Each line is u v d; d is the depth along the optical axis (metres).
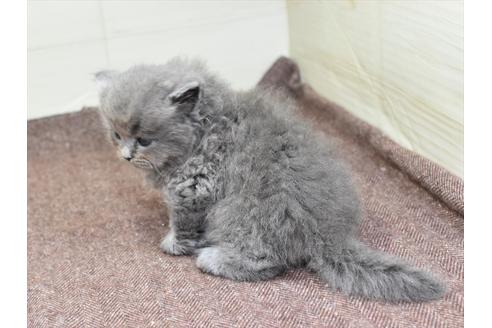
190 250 0.44
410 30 0.47
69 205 0.53
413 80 0.48
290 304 0.38
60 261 0.45
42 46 0.59
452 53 0.43
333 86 0.60
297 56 0.65
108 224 0.49
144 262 0.43
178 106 0.41
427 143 0.49
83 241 0.47
